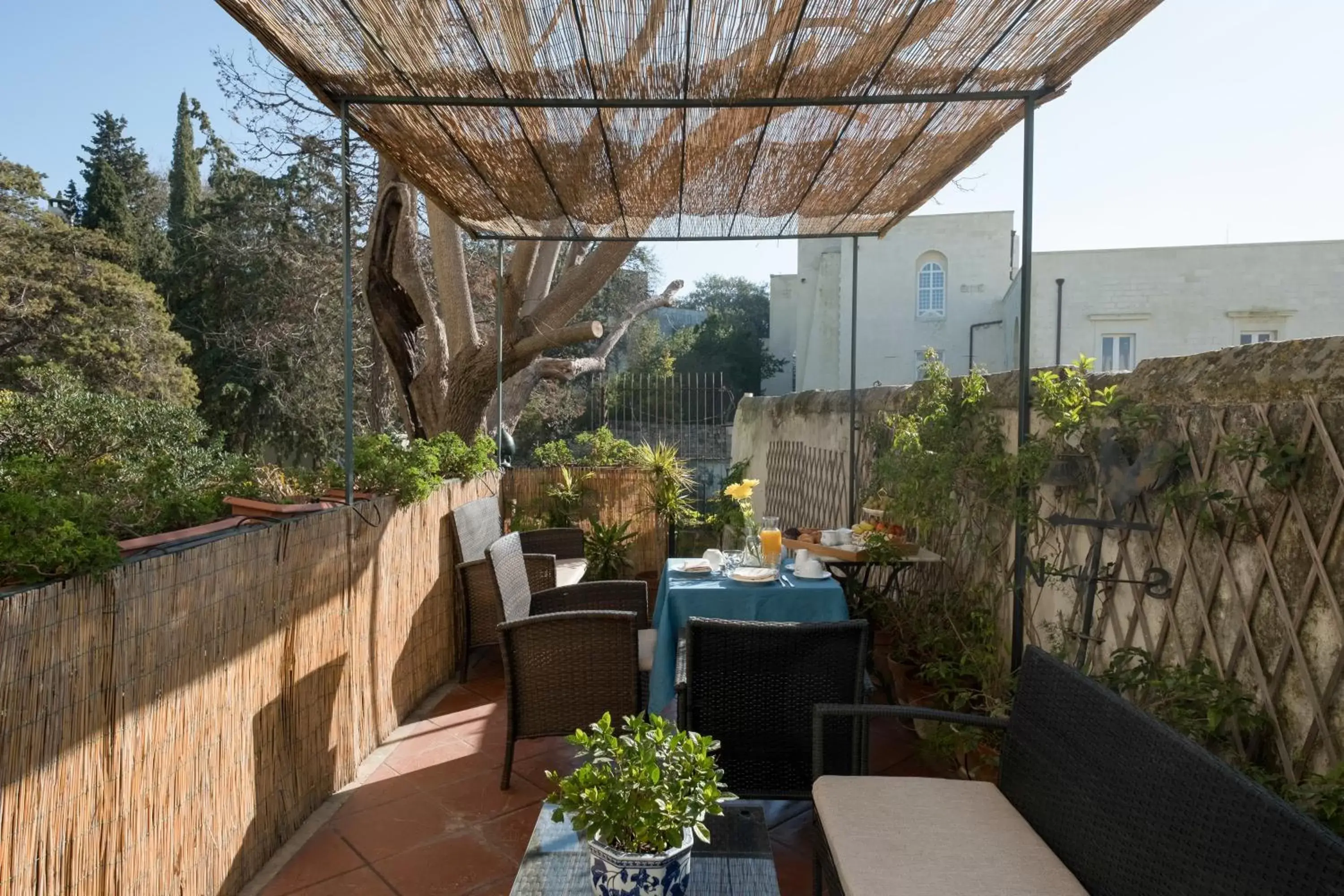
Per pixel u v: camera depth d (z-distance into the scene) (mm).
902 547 4234
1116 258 18078
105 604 1794
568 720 3166
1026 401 3119
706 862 1752
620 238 5195
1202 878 1344
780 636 2494
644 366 22547
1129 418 2441
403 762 3396
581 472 7098
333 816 2902
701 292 31297
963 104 3129
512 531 6547
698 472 11250
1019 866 1740
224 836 2311
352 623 3260
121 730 1846
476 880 2482
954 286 21719
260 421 18250
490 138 3416
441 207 4457
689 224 4973
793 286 27859
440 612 4461
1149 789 1535
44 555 1646
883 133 3451
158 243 21344
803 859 2660
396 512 3789
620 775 1606
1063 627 2887
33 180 16141
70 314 15562
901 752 3500
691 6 2332
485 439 5484
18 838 1544
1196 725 2004
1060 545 3066
